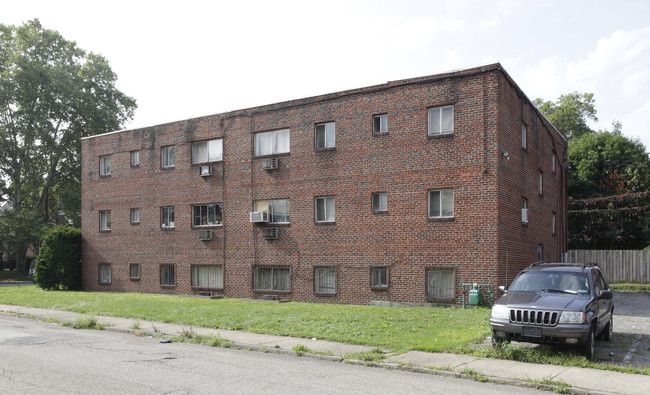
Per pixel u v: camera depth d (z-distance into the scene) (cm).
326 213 2192
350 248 2108
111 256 2908
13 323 1639
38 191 5025
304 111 2253
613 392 771
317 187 2202
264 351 1123
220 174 2495
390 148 2036
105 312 1791
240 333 1336
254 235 2375
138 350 1129
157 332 1372
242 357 1053
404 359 998
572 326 966
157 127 2742
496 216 1822
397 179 2016
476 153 1869
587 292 1079
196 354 1083
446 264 1902
